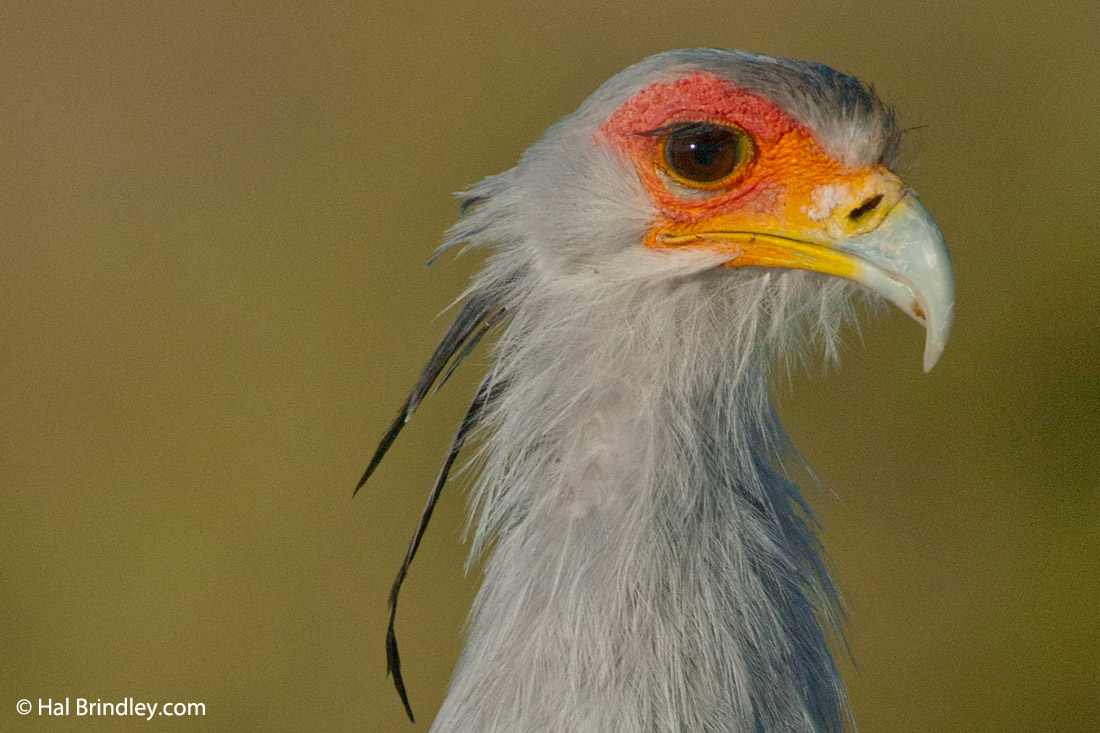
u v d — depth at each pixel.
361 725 10.60
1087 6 17.38
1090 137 15.63
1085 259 13.93
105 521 11.89
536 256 5.46
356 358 13.50
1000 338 13.12
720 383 5.28
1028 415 12.42
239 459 12.38
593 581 4.81
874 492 11.96
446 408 12.16
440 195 15.69
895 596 11.26
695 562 4.88
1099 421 12.13
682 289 5.28
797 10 17.27
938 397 12.47
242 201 15.93
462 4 18.53
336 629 11.03
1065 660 10.70
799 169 5.21
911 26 17.31
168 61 18.31
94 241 15.55
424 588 11.23
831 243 5.20
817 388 12.43
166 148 17.09
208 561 11.47
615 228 5.29
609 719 4.71
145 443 12.72
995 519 11.69
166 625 11.09
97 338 14.05
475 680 5.00
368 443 12.41
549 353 5.30
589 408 5.10
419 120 16.86
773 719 4.88
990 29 17.11
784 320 5.55
